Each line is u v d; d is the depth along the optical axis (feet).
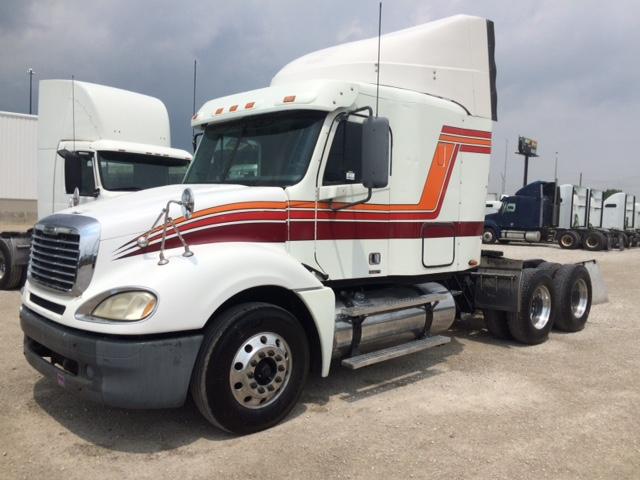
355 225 17.35
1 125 88.79
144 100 36.78
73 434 13.75
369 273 17.88
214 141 18.66
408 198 18.98
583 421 15.21
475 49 21.86
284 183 16.20
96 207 14.99
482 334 26.04
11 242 33.86
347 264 17.21
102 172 32.53
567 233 92.22
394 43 20.20
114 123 34.22
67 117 34.88
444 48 20.90
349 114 16.62
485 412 15.76
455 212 20.99
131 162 34.01
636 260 73.61
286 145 16.62
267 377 14.17
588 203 97.81
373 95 17.63
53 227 14.19
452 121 20.54
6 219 90.17
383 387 17.80
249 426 13.76
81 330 12.66
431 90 20.45
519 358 21.72
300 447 13.25
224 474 11.91
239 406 13.57
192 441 13.50
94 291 12.87
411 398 16.81
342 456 12.84
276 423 14.46
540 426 14.82
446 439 13.87
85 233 13.19
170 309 12.35
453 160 20.71
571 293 26.20
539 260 27.71
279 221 15.53
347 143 16.84
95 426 14.24
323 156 16.20
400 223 18.74
